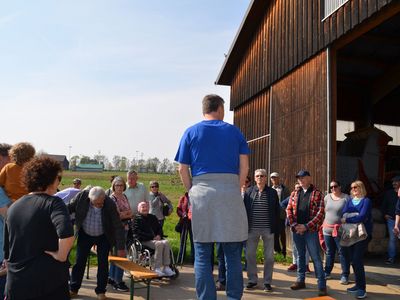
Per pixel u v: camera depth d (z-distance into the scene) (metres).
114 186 7.19
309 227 6.46
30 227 2.78
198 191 3.02
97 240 6.08
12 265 2.80
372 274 8.04
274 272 8.22
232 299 3.03
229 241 2.93
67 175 80.00
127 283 7.16
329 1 9.41
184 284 7.11
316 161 9.70
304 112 10.47
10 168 4.42
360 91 15.93
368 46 12.23
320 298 3.47
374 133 12.66
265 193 6.89
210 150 3.08
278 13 12.29
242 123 15.52
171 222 18.73
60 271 2.82
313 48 10.03
